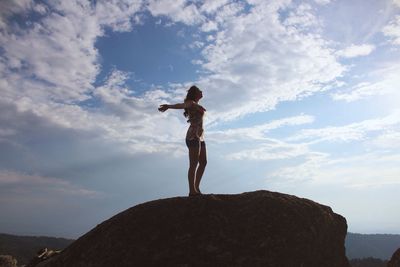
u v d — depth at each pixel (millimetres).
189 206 7793
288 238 7383
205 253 7031
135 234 7367
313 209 8148
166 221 7523
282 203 7992
